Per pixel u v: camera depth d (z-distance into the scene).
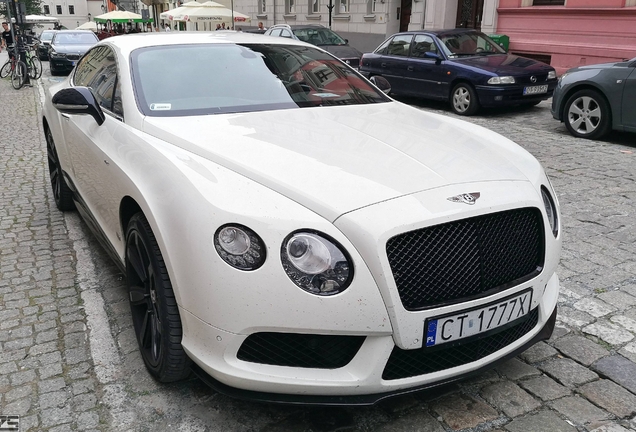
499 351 2.28
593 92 7.30
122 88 3.11
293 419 2.34
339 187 2.10
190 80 3.19
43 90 14.47
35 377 2.62
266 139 2.54
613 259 3.88
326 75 3.66
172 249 2.14
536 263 2.34
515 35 14.06
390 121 3.03
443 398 2.47
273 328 1.97
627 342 2.90
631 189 5.39
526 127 8.43
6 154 7.29
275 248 1.95
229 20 23.80
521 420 2.34
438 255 2.04
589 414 2.38
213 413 2.37
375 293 1.95
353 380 2.03
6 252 4.08
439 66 9.92
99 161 3.04
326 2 21.69
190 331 2.13
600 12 11.99
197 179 2.19
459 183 2.21
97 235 3.55
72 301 3.35
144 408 2.40
